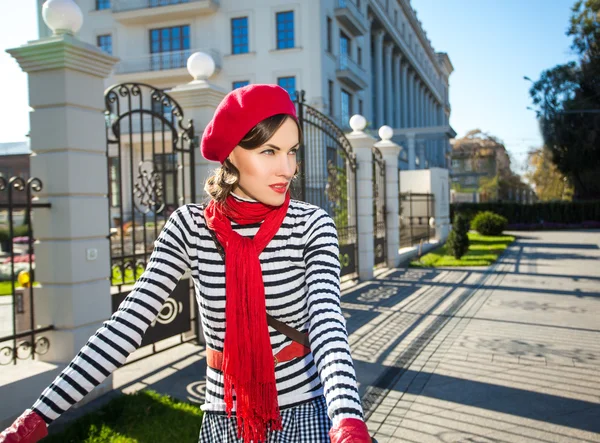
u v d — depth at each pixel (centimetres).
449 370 476
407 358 514
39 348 405
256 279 125
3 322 690
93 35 2656
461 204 3300
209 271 131
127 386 436
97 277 420
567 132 3331
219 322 132
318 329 110
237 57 2464
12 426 104
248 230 132
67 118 394
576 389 422
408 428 356
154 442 318
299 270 129
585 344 557
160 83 2553
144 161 511
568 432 346
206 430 138
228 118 125
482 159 5659
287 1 2400
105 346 115
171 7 2455
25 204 386
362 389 431
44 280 405
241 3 2456
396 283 990
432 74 6356
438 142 5859
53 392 109
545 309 744
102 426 342
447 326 647
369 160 1039
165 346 563
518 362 497
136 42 2591
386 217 1221
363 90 3114
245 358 123
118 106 471
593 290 891
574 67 3369
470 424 361
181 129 570
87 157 412
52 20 400
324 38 2459
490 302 801
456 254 1328
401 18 4244
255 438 125
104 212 428
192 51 2511
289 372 129
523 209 3219
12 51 396
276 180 128
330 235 128
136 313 122
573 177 3541
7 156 933
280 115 126
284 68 2411
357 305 784
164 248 133
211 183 138
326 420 130
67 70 394
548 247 1745
